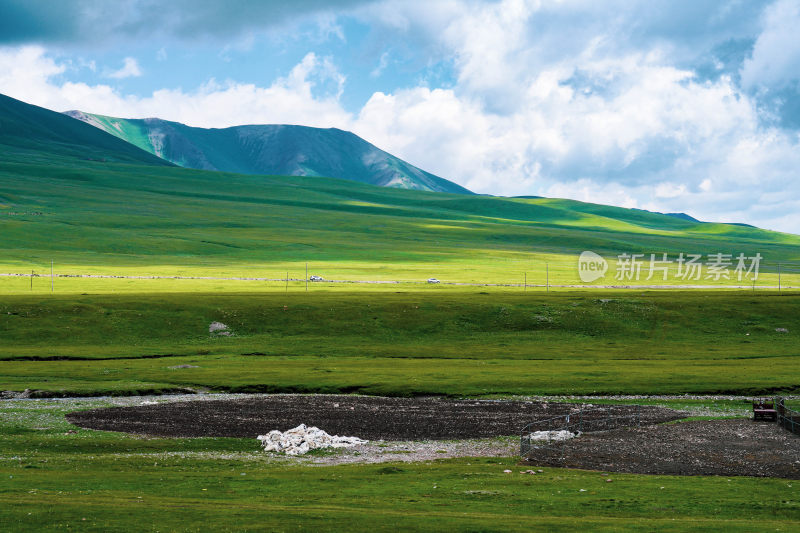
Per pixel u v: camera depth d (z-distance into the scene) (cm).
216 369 9600
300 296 15238
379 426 6344
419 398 7944
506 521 3062
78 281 18712
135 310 13350
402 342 12419
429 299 15012
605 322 13575
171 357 10856
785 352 11300
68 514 3036
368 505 3456
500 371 9450
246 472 4459
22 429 6025
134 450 5344
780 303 14650
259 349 11488
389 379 8806
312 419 6638
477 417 6769
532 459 4944
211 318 13238
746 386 8244
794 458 4931
